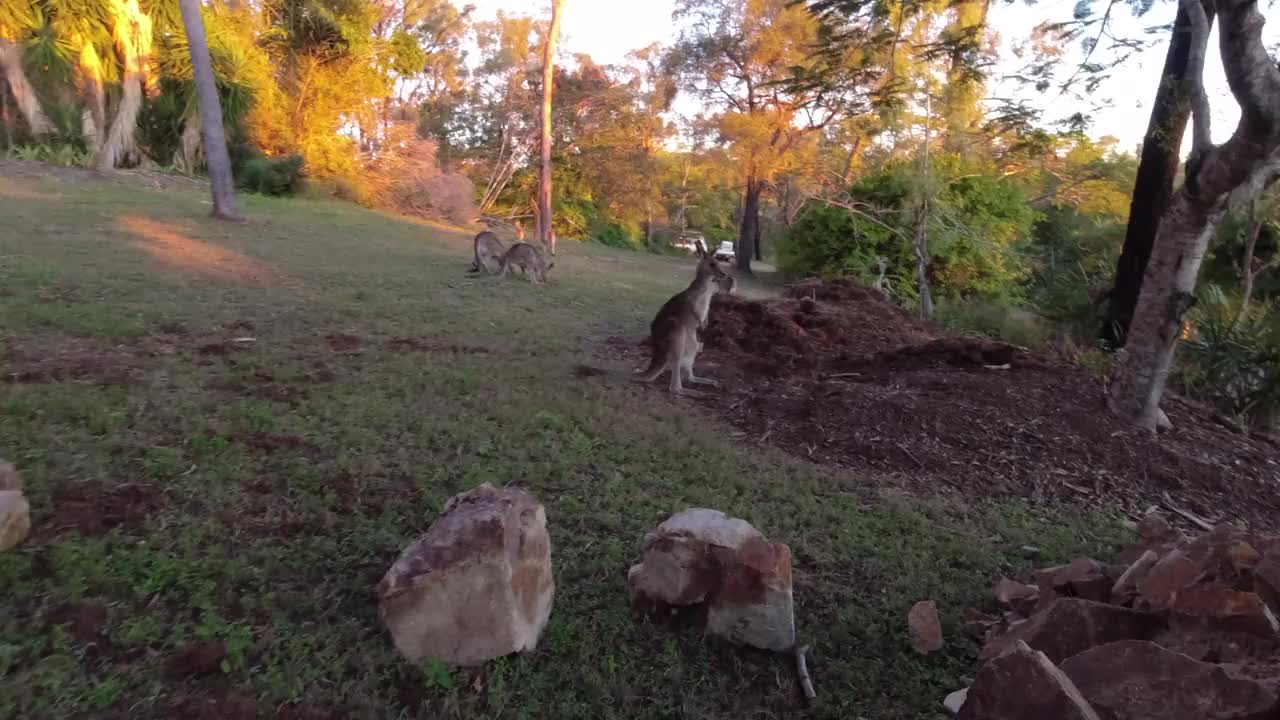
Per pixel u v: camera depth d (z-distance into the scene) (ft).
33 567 11.27
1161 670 9.09
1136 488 19.60
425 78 137.59
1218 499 19.70
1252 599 10.25
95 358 21.38
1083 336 35.09
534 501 11.76
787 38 82.12
